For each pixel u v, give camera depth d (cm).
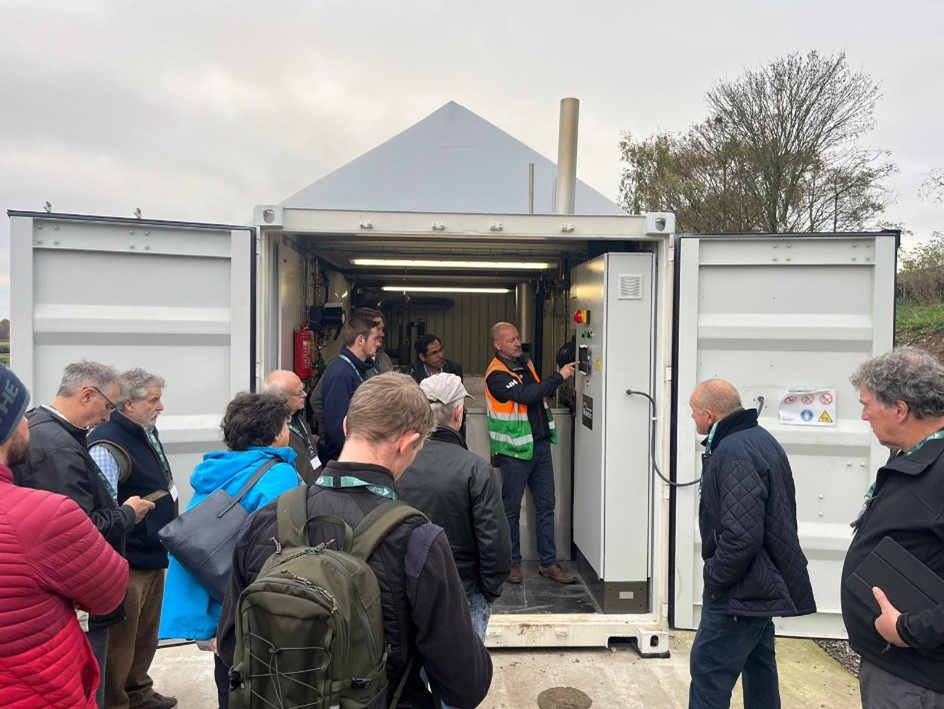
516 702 293
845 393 314
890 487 172
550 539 404
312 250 430
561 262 460
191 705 293
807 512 318
